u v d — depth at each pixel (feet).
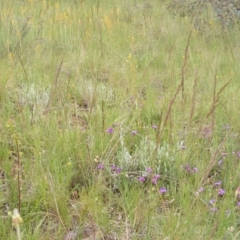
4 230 8.73
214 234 9.10
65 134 12.37
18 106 13.79
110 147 12.14
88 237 9.44
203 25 27.35
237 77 19.56
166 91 16.87
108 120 13.58
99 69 18.58
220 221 9.32
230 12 28.66
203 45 24.44
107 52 21.81
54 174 10.71
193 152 12.16
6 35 21.22
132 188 10.56
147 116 14.61
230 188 10.47
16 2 29.94
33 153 11.93
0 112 13.94
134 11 32.55
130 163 11.55
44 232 9.39
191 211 9.45
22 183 10.48
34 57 19.22
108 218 9.73
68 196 10.34
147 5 34.35
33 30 23.02
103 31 24.72
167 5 33.99
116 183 11.00
